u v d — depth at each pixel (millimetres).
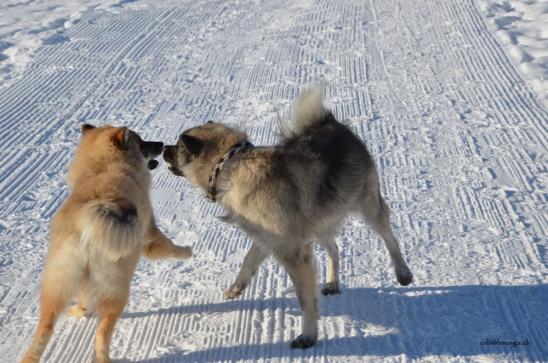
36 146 4105
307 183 2604
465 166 3740
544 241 3086
